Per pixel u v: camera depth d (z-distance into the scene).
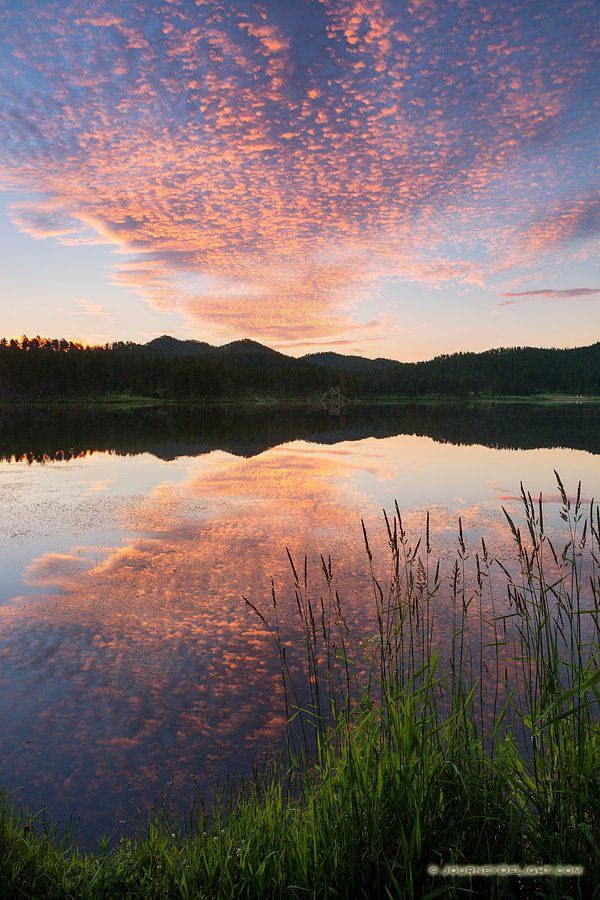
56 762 4.42
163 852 2.68
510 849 2.18
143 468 22.16
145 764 4.36
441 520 12.30
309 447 30.38
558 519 12.09
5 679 5.79
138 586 8.52
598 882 2.07
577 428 44.19
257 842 2.57
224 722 4.89
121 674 5.84
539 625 2.92
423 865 2.26
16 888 2.50
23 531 12.12
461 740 2.78
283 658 3.06
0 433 43.03
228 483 17.97
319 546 10.45
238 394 172.75
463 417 67.56
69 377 134.38
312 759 4.14
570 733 2.57
